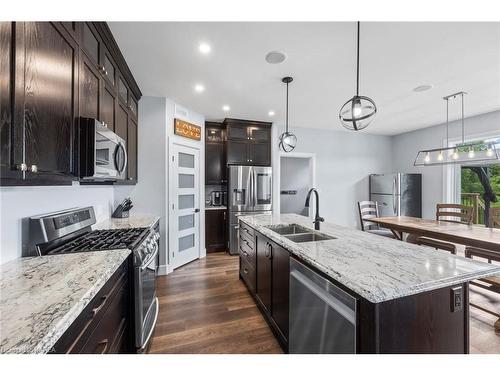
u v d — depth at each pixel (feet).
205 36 6.64
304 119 15.23
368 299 3.04
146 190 11.01
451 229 9.34
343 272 3.65
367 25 6.15
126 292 5.05
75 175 4.64
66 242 5.56
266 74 8.96
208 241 14.71
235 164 14.99
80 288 3.18
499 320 6.69
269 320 6.86
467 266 3.91
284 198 25.59
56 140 4.01
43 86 3.66
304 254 4.63
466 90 10.42
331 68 8.47
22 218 4.62
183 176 12.62
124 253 4.74
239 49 7.30
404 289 3.15
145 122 11.01
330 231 6.98
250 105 12.49
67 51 4.37
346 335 3.56
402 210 16.40
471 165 14.87
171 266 11.50
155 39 6.77
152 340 6.41
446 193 15.70
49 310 2.63
